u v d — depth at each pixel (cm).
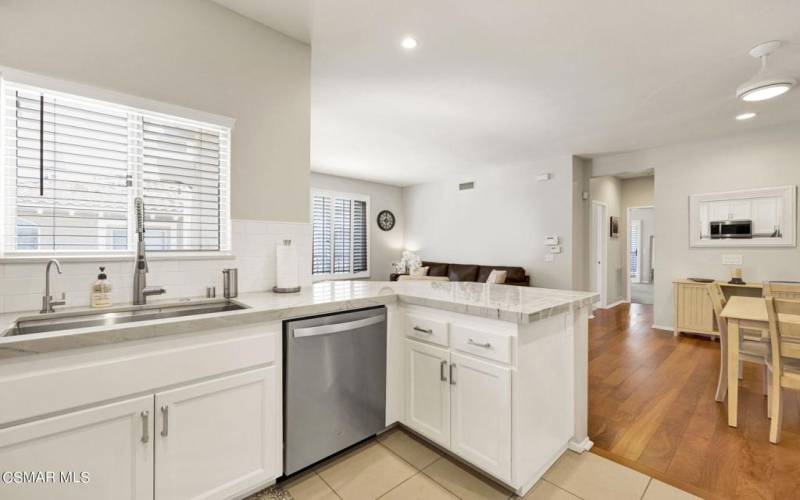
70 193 167
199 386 138
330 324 176
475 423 168
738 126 398
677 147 467
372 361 195
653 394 274
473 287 241
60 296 159
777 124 393
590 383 296
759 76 254
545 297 192
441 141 463
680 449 199
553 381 179
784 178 391
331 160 575
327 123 395
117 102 169
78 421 114
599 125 397
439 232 735
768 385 240
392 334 206
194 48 193
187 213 200
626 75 281
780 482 169
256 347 154
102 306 163
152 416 128
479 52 250
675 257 468
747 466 182
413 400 201
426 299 188
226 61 204
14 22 148
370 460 187
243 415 151
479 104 340
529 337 159
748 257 415
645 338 437
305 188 239
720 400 260
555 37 231
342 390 182
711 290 260
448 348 181
